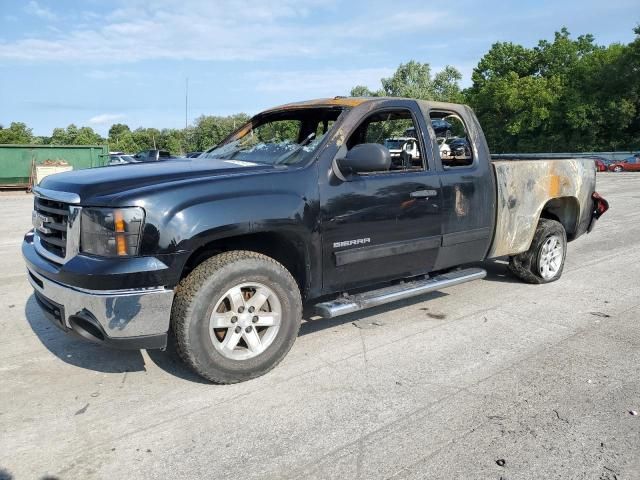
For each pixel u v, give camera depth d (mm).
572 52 57719
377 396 3455
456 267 5277
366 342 4371
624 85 49750
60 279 3312
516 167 5375
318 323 4812
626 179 27250
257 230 3520
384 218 4219
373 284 4371
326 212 3881
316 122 4578
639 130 51406
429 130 4684
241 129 5191
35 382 3676
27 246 4008
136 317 3189
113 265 3133
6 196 21906
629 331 4641
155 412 3262
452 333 4582
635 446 2904
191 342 3363
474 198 4918
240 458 2797
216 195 3406
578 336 4516
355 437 2986
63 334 4574
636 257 7668
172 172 3621
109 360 4035
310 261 3871
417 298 5594
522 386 3596
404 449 2873
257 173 3658
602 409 3293
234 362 3541
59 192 3465
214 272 3377
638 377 3738
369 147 3791
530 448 2881
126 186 3330
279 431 3047
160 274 3197
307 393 3496
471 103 59375
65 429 3076
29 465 2740
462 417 3195
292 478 2639
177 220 3238
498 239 5285
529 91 52906
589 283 6227
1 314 5105
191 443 2932
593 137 51156
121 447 2898
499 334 4562
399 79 65375
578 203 6293
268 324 3666
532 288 5984
